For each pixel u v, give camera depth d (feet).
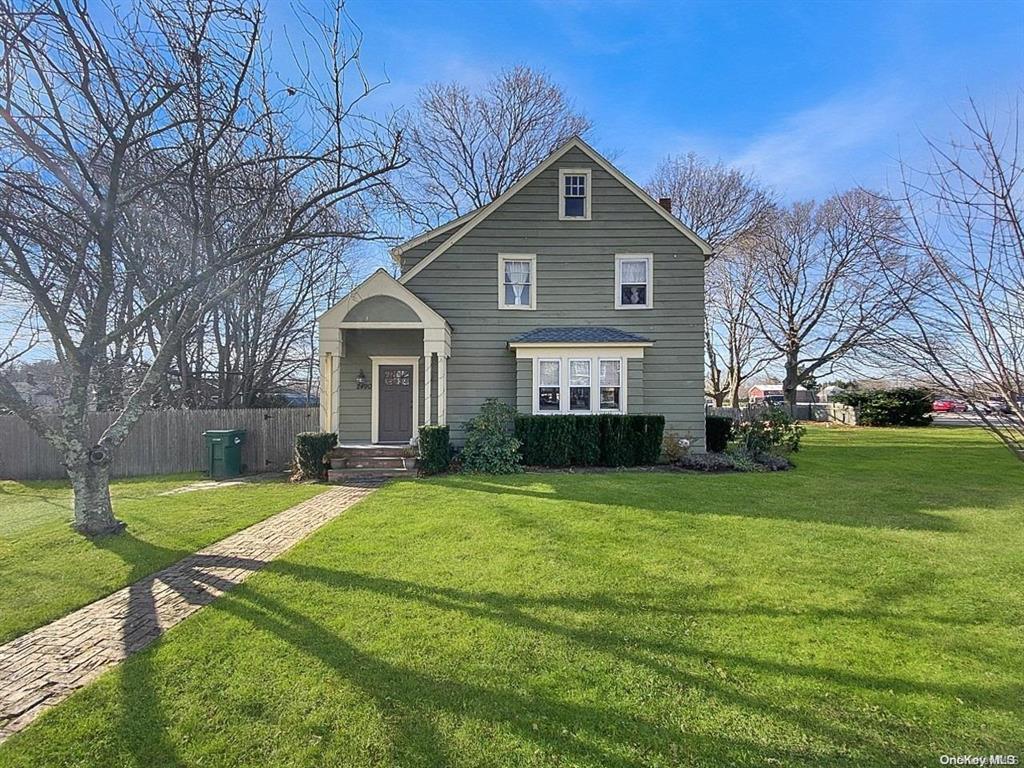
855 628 13.23
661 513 25.58
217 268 24.34
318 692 10.45
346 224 36.01
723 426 49.93
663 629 13.20
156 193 26.05
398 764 8.48
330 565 18.24
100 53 20.31
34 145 20.34
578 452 42.73
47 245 23.75
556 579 16.69
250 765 8.50
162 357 25.23
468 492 31.71
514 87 90.99
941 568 17.71
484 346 47.42
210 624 13.66
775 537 21.39
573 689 10.57
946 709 9.85
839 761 8.51
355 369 48.16
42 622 14.05
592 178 47.88
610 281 47.67
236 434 46.29
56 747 8.93
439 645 12.38
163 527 24.30
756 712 9.78
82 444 23.34
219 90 22.85
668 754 8.70
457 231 47.80
